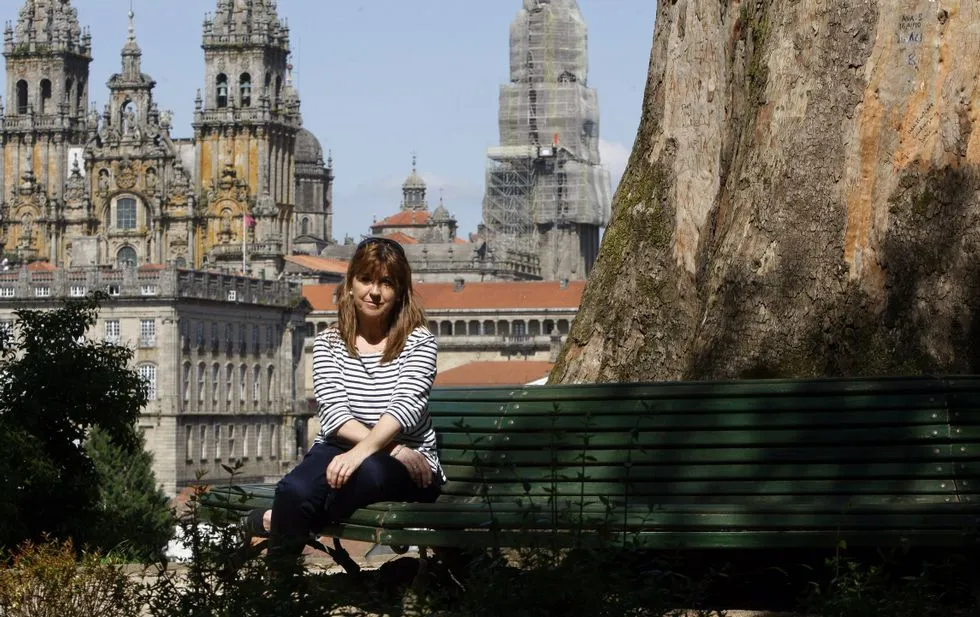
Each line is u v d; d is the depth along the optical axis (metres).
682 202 14.66
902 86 12.92
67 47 195.12
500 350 190.25
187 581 11.24
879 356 12.59
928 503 10.09
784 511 9.93
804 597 11.46
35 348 32.75
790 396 10.71
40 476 31.05
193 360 155.75
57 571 10.98
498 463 11.14
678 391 10.91
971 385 10.56
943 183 12.71
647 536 10.00
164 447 151.75
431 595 10.00
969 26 12.82
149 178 187.75
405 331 10.90
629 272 14.82
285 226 193.62
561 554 9.95
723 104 14.57
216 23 188.12
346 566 10.91
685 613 9.77
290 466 171.38
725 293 13.18
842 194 12.95
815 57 13.20
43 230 190.38
